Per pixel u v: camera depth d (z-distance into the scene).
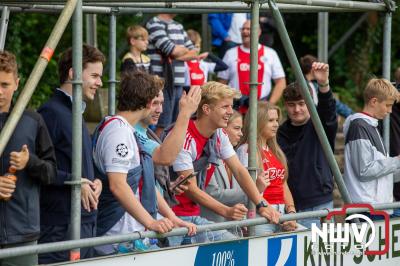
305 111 19.00
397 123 20.56
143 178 14.60
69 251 13.62
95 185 13.72
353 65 42.28
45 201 13.95
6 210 12.77
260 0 15.71
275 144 18.00
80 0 12.94
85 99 14.56
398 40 41.88
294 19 43.31
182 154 15.77
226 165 16.91
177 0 15.62
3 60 12.71
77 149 13.05
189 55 23.75
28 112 13.15
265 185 16.34
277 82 27.22
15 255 11.91
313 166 18.98
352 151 18.72
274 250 15.60
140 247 14.62
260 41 30.36
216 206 15.59
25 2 15.16
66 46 34.59
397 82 21.84
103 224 14.60
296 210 19.19
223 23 30.28
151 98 14.55
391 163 18.47
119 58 33.41
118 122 14.16
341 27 42.47
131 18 37.38
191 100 14.74
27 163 12.73
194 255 14.17
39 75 12.22
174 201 16.05
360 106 40.78
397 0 40.38
